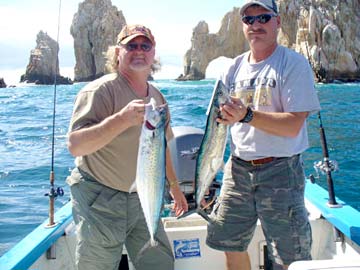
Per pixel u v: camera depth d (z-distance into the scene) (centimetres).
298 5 4441
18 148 1312
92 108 287
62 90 4725
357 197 781
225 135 289
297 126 295
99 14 7162
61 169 1021
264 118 283
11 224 668
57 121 1908
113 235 304
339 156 1115
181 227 387
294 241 310
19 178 952
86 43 7188
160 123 259
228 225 340
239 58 343
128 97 305
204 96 2705
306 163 1034
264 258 381
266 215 321
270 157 316
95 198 304
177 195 363
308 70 301
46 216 707
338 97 2714
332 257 365
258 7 308
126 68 307
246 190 333
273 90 308
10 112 2334
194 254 376
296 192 315
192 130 492
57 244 365
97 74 7156
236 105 278
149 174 260
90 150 275
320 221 389
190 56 6656
